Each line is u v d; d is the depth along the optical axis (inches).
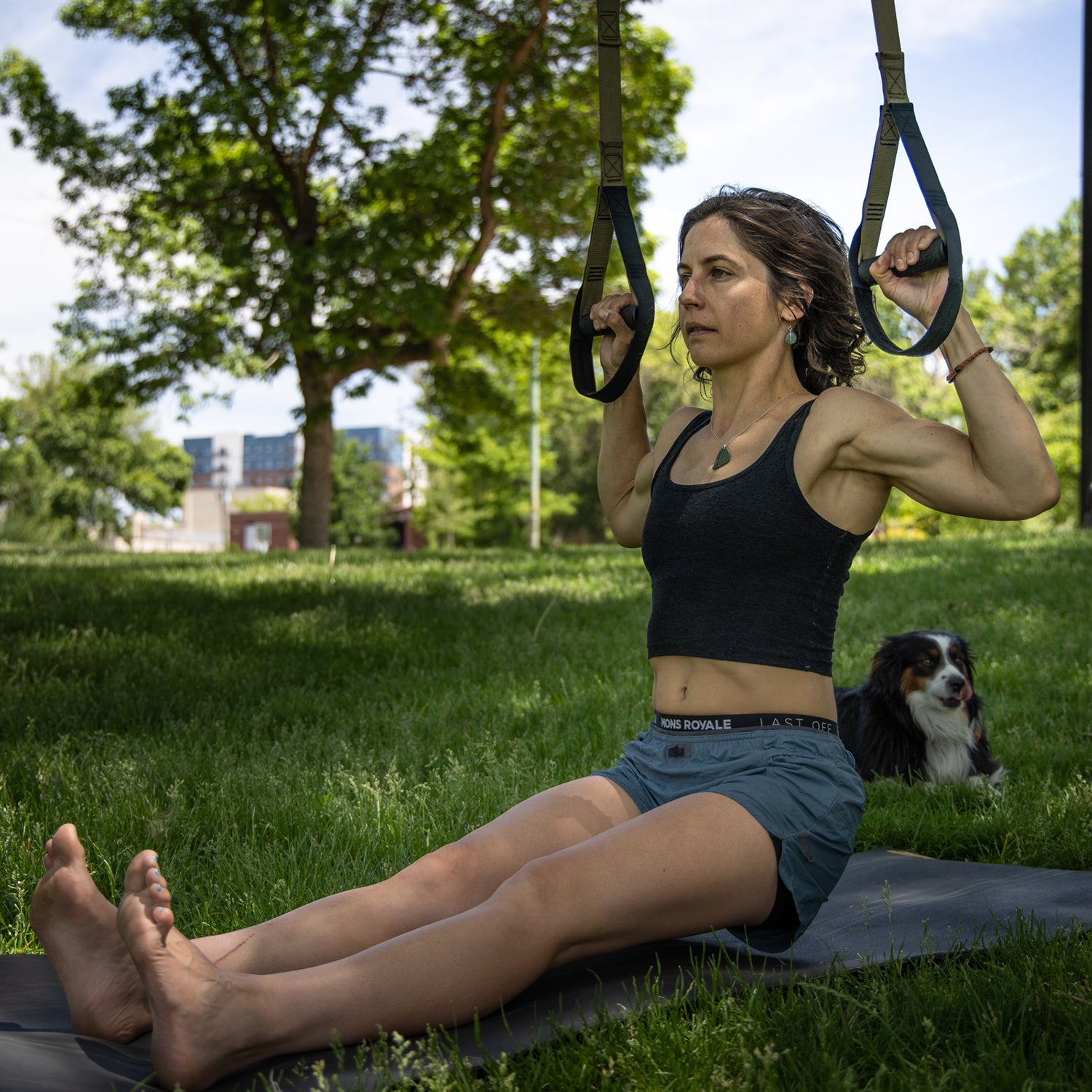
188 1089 64.1
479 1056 69.5
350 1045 69.2
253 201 871.7
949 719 171.5
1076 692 227.0
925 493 79.8
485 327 936.3
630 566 528.1
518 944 70.7
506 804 142.8
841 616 327.3
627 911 73.7
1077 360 1696.6
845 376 94.0
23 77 808.9
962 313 76.1
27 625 305.6
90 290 810.8
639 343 95.5
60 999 81.7
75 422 2085.4
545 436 1977.1
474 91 823.1
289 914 76.0
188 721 192.7
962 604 347.9
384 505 2733.8
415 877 78.9
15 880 111.3
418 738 181.2
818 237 89.7
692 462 91.3
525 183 839.7
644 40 823.1
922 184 76.5
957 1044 73.2
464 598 380.8
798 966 88.0
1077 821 133.6
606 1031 74.7
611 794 87.3
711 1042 73.2
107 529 2194.9
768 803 79.2
